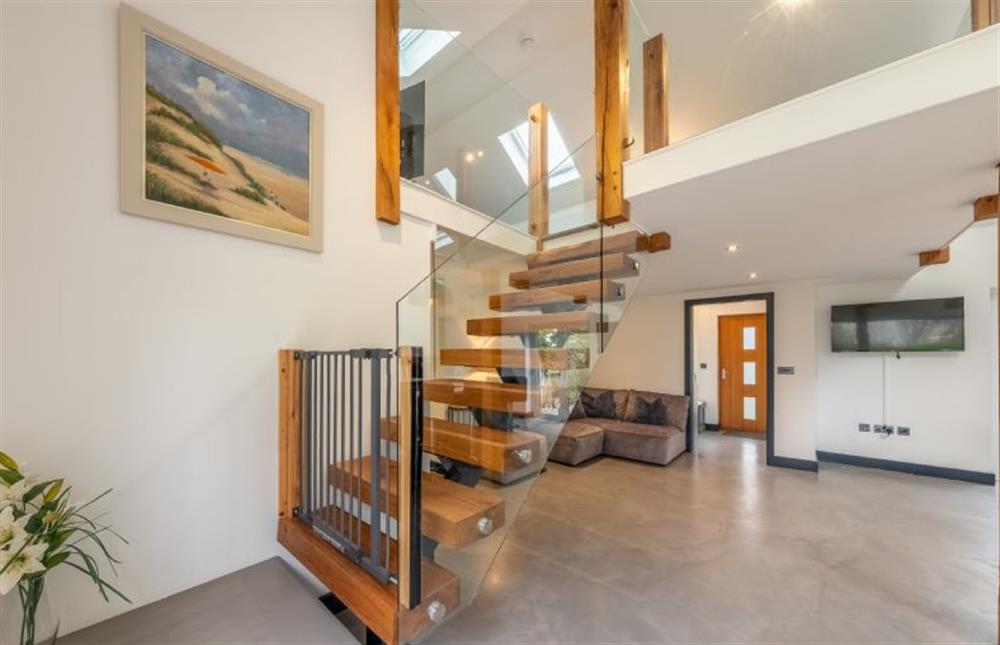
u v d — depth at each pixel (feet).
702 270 15.31
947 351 14.96
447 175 13.47
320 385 7.09
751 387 23.63
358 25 9.07
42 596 4.94
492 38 12.57
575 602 7.39
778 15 11.65
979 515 11.43
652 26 12.08
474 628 6.66
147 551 5.91
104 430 5.61
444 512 5.45
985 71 5.36
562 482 14.55
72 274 5.39
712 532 10.37
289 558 7.29
